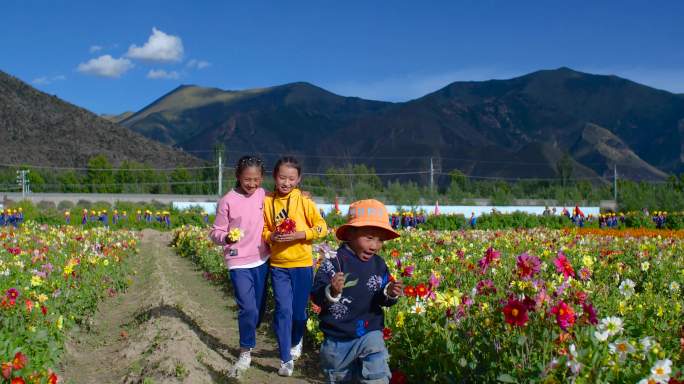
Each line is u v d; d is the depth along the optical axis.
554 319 3.89
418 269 9.03
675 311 5.88
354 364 4.16
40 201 64.50
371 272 4.12
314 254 10.23
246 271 5.75
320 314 4.20
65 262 10.48
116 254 13.36
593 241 15.50
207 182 107.88
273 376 5.67
